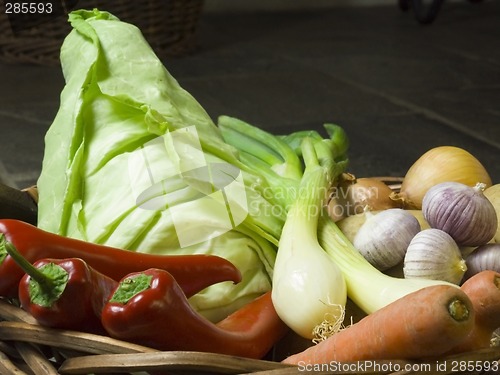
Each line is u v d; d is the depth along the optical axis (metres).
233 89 1.95
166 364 0.63
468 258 0.76
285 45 2.46
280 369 0.63
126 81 0.82
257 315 0.73
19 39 2.08
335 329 0.71
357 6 3.22
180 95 0.84
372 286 0.72
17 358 0.69
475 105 1.83
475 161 0.89
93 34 0.83
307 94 1.91
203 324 0.67
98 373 0.65
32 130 1.61
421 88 1.98
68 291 0.65
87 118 0.81
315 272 0.72
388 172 1.41
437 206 0.77
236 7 3.06
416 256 0.74
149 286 0.65
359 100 1.87
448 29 2.74
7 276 0.69
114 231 0.76
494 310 0.66
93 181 0.78
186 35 2.26
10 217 0.85
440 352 0.63
